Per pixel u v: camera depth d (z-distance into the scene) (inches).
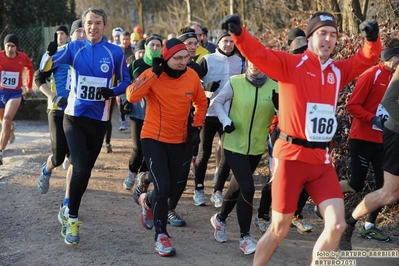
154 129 197.2
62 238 213.2
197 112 203.6
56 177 309.1
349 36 295.9
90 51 203.5
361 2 413.1
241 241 201.9
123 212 249.1
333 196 154.0
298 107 154.1
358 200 257.6
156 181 194.9
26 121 545.6
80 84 201.6
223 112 200.1
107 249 202.8
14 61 343.0
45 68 202.1
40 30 737.6
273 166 161.3
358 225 238.1
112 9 1449.3
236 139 200.2
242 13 625.9
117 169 338.0
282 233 160.1
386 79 211.8
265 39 458.3
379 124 204.8
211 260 195.6
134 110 269.4
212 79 258.8
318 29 152.3
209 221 242.2
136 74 256.7
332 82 156.1
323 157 156.9
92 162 210.7
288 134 156.9
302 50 214.7
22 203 258.2
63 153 234.8
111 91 200.7
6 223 229.8
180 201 273.4
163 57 192.2
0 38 715.4
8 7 844.0
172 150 199.8
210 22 1101.1
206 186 304.2
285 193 156.9
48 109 239.6
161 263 191.2
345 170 264.5
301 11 411.2
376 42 155.6
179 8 1243.8
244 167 198.2
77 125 203.0
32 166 335.6
